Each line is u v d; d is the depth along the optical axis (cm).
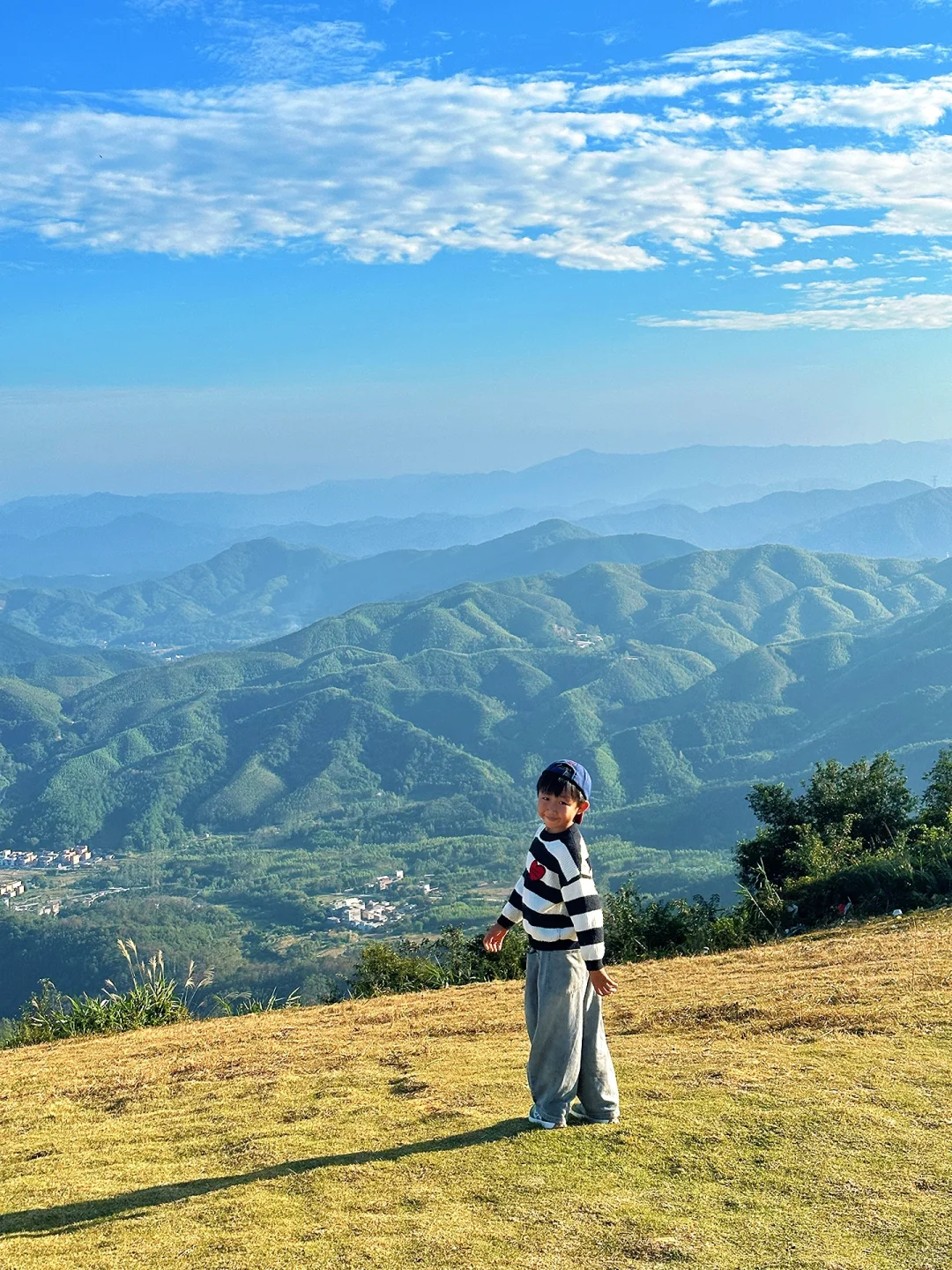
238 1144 468
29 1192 429
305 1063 673
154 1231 356
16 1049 1041
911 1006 602
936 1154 369
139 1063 777
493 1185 369
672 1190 354
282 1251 326
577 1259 305
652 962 1060
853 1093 442
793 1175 358
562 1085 427
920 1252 298
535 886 437
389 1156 414
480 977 1292
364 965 1323
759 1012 648
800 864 1614
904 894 1290
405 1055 655
